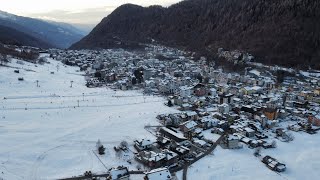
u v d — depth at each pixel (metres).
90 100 197.62
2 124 145.62
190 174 109.50
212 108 185.00
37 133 139.12
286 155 128.25
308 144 139.50
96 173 107.81
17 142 128.75
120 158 119.19
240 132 144.62
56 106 179.25
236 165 117.69
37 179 103.56
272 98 193.50
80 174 107.31
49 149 124.94
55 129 145.12
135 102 197.12
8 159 114.56
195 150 128.88
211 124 153.88
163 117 161.50
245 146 134.75
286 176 112.31
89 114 169.75
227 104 177.12
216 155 125.25
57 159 117.31
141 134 142.88
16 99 187.12
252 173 112.88
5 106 170.75
